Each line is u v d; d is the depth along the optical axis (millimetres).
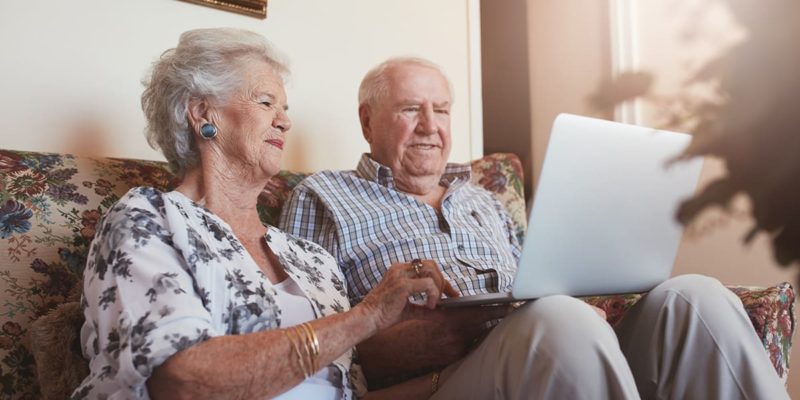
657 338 1138
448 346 1244
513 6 3203
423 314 1141
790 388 2098
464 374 1054
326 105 2041
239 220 1198
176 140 1178
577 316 941
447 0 2387
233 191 1197
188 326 825
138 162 1385
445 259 1483
